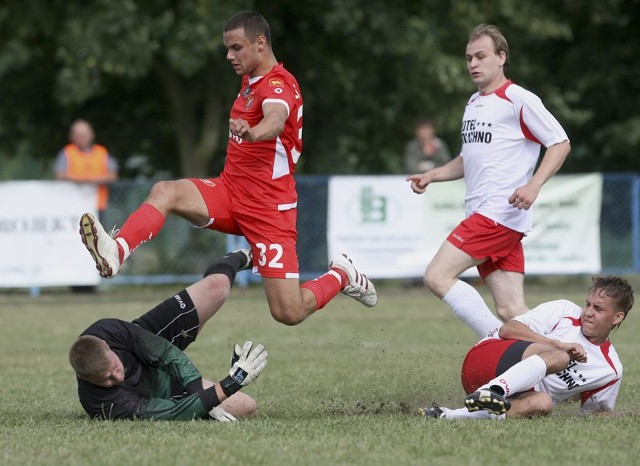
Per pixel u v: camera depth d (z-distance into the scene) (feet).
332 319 159.63
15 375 105.70
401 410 81.66
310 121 276.62
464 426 69.26
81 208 197.67
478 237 86.89
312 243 208.23
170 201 77.05
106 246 71.92
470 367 77.30
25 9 240.53
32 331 146.30
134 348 75.46
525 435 65.67
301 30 264.31
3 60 248.93
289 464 58.23
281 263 79.56
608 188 208.13
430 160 203.51
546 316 78.07
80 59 231.09
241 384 73.67
